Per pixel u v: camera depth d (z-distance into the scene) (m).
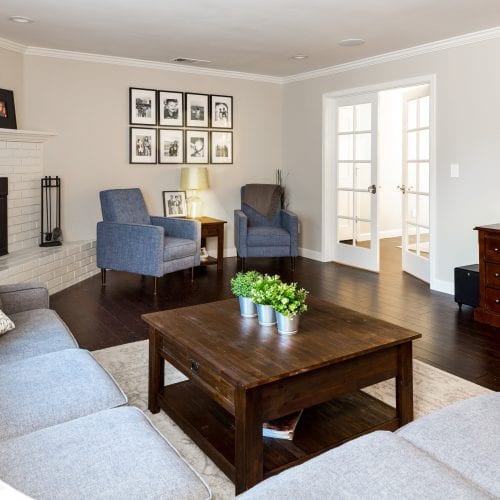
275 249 5.72
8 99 4.68
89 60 5.27
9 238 4.65
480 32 4.22
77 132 5.29
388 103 7.94
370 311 4.11
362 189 5.69
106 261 4.93
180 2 3.54
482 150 4.32
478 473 1.21
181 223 5.18
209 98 6.10
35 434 1.34
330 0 3.48
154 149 5.79
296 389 1.83
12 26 4.16
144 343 3.31
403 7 3.64
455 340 3.39
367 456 1.22
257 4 3.59
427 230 5.14
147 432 1.37
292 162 6.56
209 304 2.62
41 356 1.89
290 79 6.43
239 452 1.75
